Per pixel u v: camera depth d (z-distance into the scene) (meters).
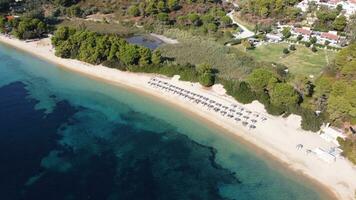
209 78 136.88
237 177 101.69
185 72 145.50
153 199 94.06
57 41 173.12
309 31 193.50
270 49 181.75
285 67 158.62
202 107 129.12
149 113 129.88
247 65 160.12
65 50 166.12
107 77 151.62
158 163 106.75
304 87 129.12
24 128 119.56
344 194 93.88
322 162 103.31
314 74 153.62
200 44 183.38
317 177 99.38
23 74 156.12
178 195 95.69
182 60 163.12
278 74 149.50
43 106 133.00
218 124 121.50
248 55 173.00
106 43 161.25
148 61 153.88
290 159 105.56
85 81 150.75
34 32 189.25
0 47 182.25
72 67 160.50
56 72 157.88
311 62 166.50
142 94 140.12
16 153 107.75
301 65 163.25
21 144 111.81
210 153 110.75
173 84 143.00
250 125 118.75
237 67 156.75
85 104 135.25
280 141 111.94
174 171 103.88
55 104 134.62
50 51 175.12
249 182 99.94
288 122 119.00
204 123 123.00
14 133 116.69
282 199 94.31
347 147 105.12
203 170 104.31
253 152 109.94
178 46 180.50
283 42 190.12
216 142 115.06
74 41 167.12
